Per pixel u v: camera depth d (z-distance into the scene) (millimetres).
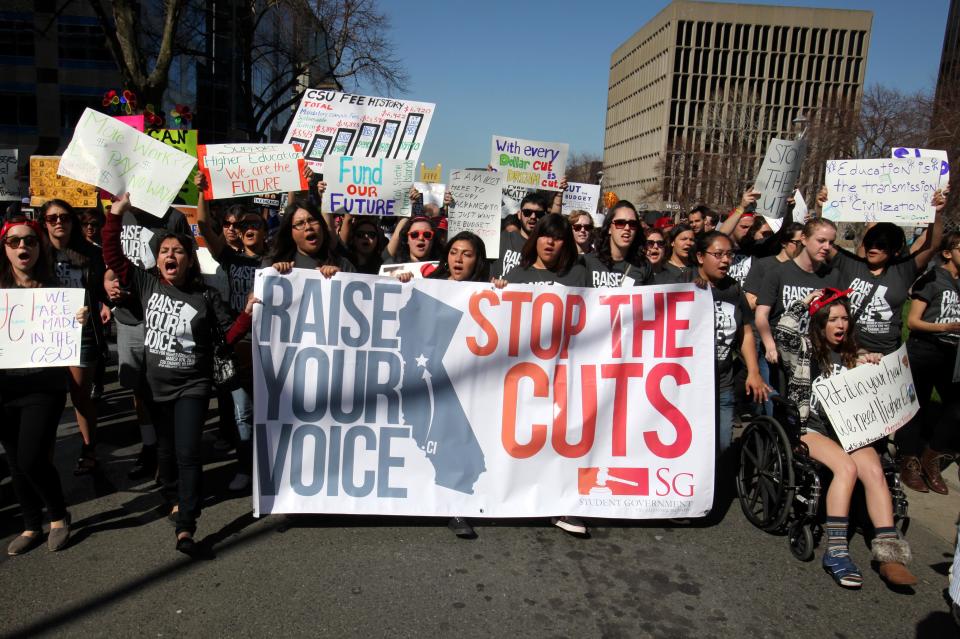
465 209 6324
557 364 4191
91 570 3496
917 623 3283
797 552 3879
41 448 3588
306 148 6395
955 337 4844
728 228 5887
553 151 7535
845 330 3967
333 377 4066
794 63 88250
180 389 3764
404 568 3600
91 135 4156
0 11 35625
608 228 4918
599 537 4082
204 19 29375
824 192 5227
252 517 4160
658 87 93812
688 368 4207
